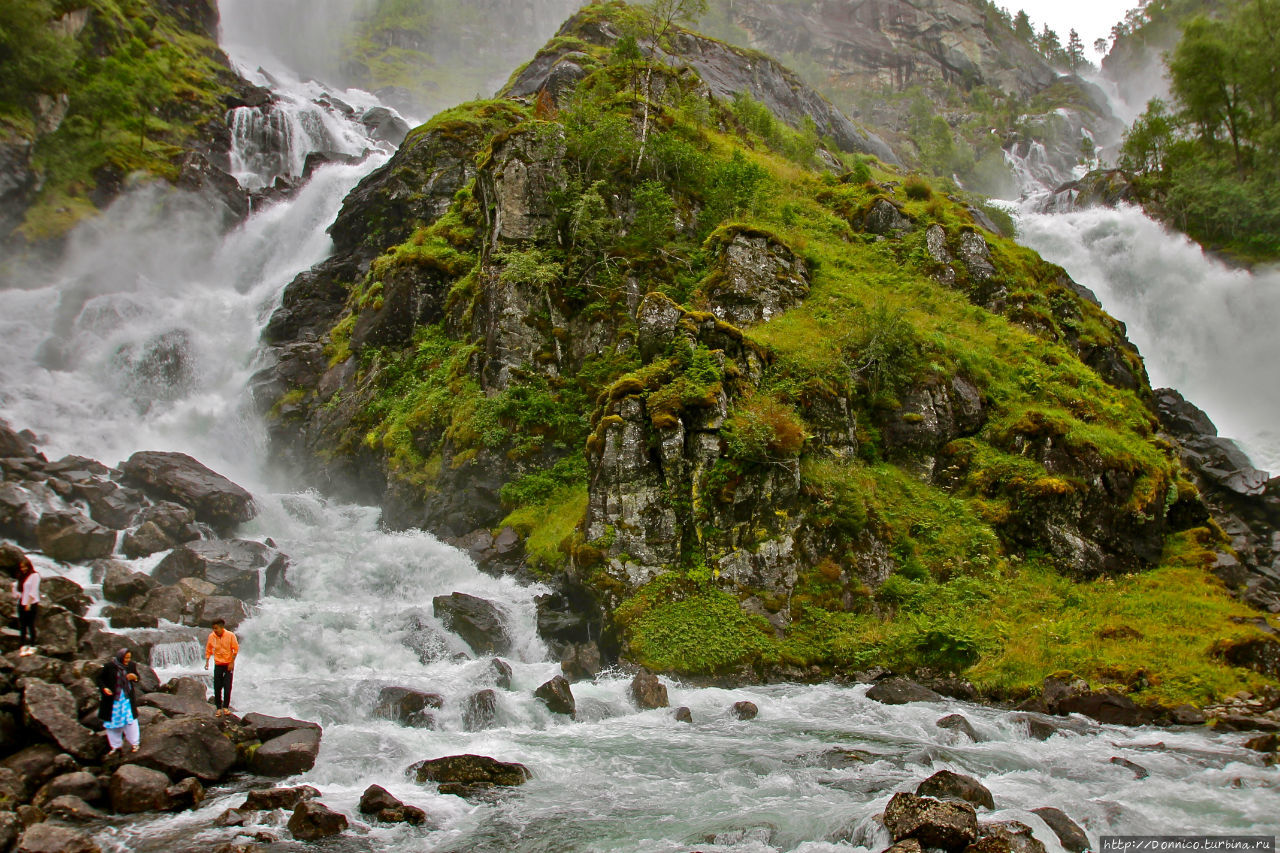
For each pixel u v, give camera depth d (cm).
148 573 2277
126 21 6209
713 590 2066
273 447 3403
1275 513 2914
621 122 3159
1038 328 3125
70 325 4116
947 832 1028
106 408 3597
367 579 2444
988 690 1891
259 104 6347
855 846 1084
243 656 1925
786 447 2142
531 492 2609
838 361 2517
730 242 2895
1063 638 2011
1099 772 1393
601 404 2459
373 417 3134
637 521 2141
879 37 13262
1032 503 2353
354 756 1427
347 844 1120
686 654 1978
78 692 1427
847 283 3012
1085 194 5947
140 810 1211
